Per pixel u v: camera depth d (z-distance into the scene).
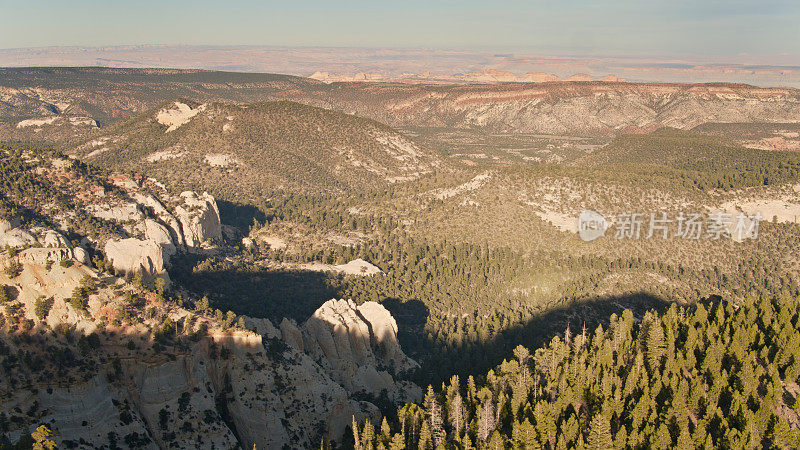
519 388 118.38
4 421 96.50
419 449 109.69
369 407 132.88
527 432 104.50
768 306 146.88
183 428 107.75
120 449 101.69
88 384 102.94
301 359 128.75
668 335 131.88
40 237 150.62
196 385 112.31
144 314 115.56
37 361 104.38
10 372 102.19
